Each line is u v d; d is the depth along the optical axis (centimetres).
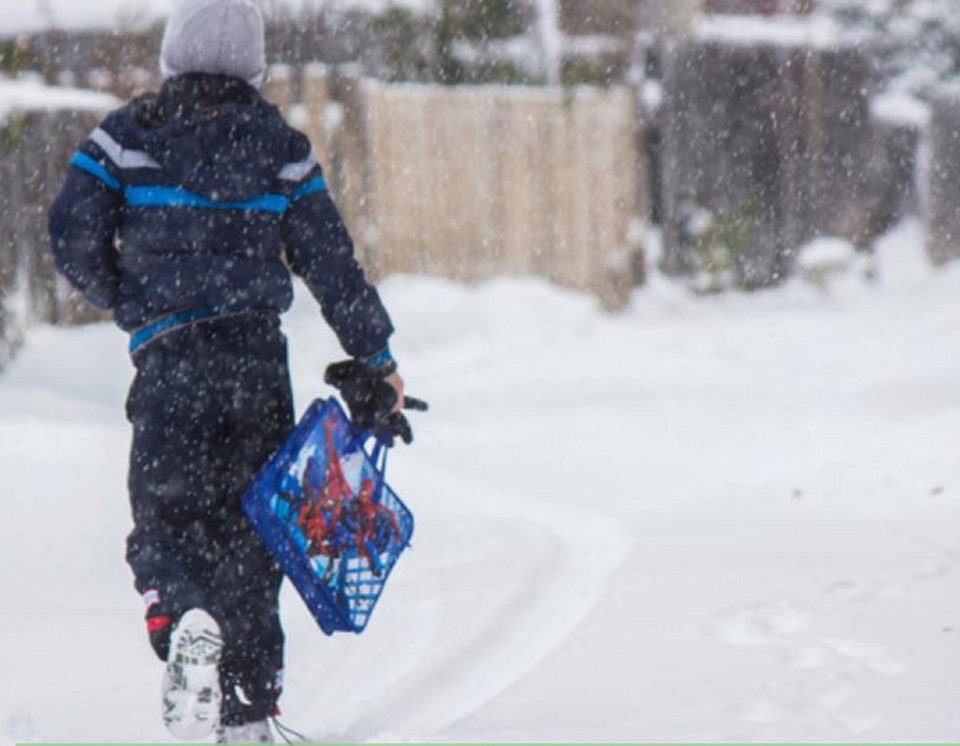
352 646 2297
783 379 5075
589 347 6088
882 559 2636
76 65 5862
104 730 1870
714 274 8025
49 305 5331
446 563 2823
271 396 1819
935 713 1752
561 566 2759
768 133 8550
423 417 4534
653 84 8669
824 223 8900
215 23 1827
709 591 2441
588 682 1977
